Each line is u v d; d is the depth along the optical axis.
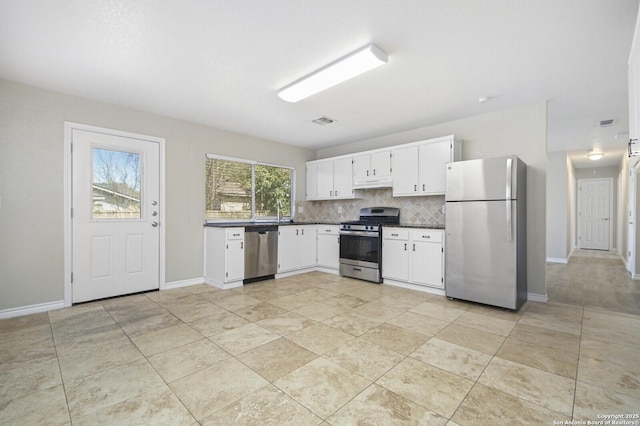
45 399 1.62
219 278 3.97
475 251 3.22
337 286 4.05
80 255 3.25
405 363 2.01
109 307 3.15
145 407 1.56
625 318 2.88
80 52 2.32
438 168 3.88
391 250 4.09
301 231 4.87
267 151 5.08
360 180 4.77
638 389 1.72
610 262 6.30
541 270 3.42
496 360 2.05
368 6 1.81
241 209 4.77
